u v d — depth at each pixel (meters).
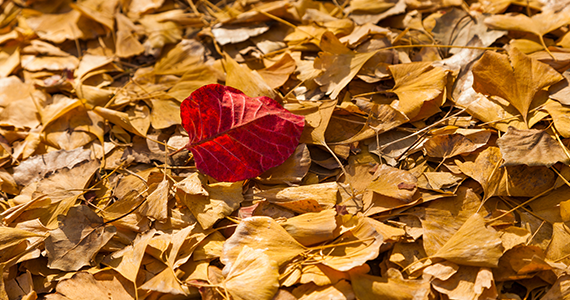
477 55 1.18
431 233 1.09
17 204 1.13
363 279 1.06
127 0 1.33
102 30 1.30
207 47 1.27
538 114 1.12
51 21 1.31
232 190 1.12
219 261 1.09
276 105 1.12
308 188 1.11
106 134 1.19
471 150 1.11
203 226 1.10
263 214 1.11
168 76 1.23
